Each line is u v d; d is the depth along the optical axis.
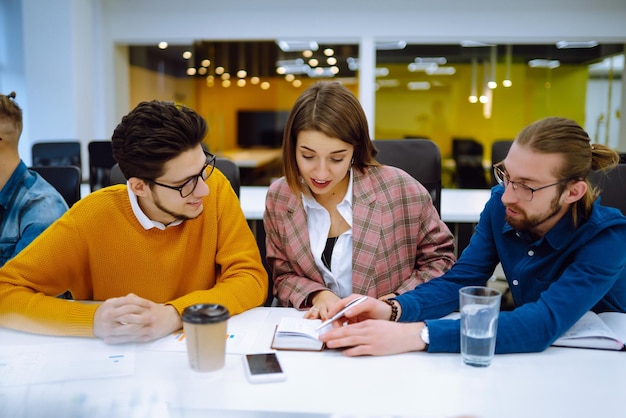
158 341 1.16
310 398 0.92
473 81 5.87
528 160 1.11
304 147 1.36
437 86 5.93
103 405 0.89
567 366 1.04
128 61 5.69
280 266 1.57
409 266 1.58
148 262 1.36
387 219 1.52
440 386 0.96
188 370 1.02
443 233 1.59
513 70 5.72
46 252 1.29
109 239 1.34
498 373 1.01
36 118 5.04
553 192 1.12
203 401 0.91
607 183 1.70
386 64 5.86
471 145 6.02
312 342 1.13
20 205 1.61
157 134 1.14
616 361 1.07
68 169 1.94
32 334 1.20
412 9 5.06
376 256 1.50
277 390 0.95
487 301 1.01
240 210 1.50
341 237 1.53
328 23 5.14
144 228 1.34
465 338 1.04
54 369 1.02
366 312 1.23
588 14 4.97
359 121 1.38
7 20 5.06
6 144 1.58
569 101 5.71
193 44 5.47
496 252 1.41
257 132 8.26
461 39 5.11
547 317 1.10
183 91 6.71
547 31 5.02
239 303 1.33
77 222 1.31
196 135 1.19
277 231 1.56
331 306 1.30
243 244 1.45
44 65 4.99
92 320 1.16
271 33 5.19
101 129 5.45
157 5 5.25
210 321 0.99
